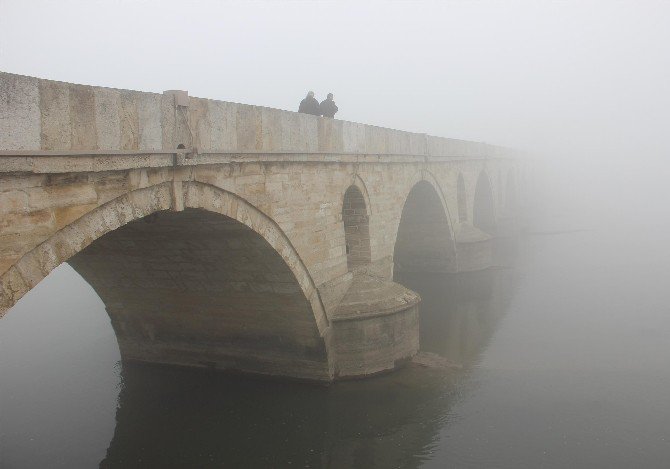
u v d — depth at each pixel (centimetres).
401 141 2423
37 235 886
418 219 3334
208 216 1314
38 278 891
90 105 961
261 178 1444
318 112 2034
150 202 1104
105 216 1007
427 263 3450
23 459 1473
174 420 1664
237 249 1524
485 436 1522
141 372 1981
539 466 1377
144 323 1947
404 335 1925
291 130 1551
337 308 1828
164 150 1104
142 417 1684
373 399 1727
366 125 2056
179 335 1927
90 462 1468
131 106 1043
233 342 1873
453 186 3422
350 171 1936
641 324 2447
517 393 1761
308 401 1728
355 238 2100
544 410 1650
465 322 2556
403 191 2489
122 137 1023
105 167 984
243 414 1680
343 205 2089
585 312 2658
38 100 870
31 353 2198
